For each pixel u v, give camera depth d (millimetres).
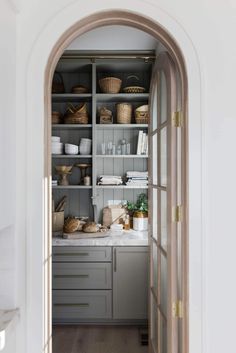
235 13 1791
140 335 3158
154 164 2561
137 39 3152
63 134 3818
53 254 3275
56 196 3830
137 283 3287
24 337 1748
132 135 3824
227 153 1791
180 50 1789
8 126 1633
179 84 1999
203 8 1793
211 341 1773
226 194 1787
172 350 1886
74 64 3541
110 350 2883
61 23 1777
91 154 3627
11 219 1685
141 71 3797
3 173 1552
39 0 1779
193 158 1782
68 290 3285
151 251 2627
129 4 1774
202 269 1771
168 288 1940
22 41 1774
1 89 1522
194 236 1778
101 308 3297
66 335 3156
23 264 1762
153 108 2592
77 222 3479
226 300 1779
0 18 1494
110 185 3594
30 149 1769
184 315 1801
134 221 3727
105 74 3826
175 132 1915
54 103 3838
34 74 1773
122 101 3818
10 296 1735
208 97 1794
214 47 1792
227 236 1786
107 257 3289
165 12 1784
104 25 1879
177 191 1920
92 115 3535
